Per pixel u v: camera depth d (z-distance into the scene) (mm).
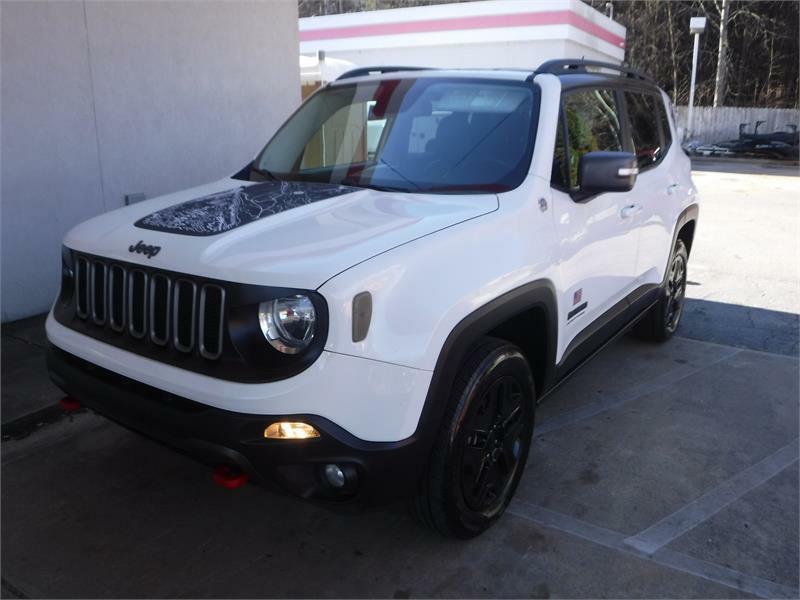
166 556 2793
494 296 2654
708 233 9836
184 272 2367
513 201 2965
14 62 5043
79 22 5402
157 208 2984
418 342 2338
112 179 5840
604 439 3811
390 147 3426
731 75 35781
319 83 11500
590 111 3773
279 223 2627
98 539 2893
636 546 2885
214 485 3307
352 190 3127
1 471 3387
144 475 3381
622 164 3006
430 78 3750
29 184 5262
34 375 4355
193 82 6363
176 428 2324
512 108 3389
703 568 2758
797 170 20703
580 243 3363
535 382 3279
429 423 2410
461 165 3217
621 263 3980
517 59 20125
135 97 5902
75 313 2863
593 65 4039
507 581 2670
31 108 5191
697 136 29469
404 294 2326
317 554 2818
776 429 3961
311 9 37438
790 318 6051
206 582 2646
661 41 36000
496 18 20094
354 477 2273
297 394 2164
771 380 4668
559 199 3223
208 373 2297
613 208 3740
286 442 2182
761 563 2793
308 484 2270
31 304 5414
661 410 4188
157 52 6008
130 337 2584
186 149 6414
